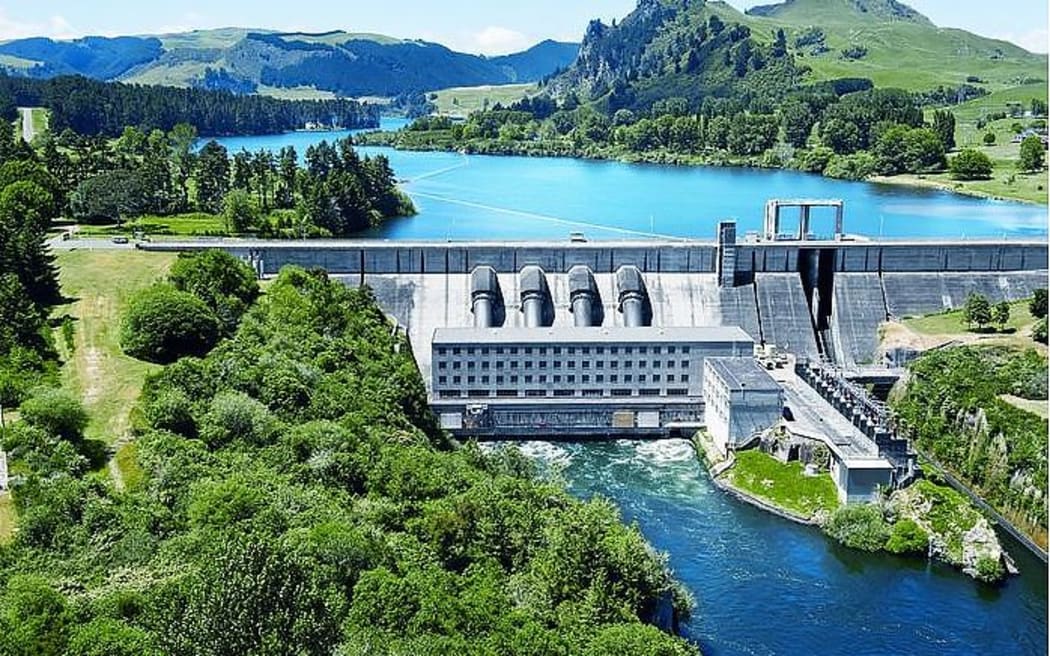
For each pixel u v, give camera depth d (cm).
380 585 12231
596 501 16850
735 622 16062
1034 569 17725
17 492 13612
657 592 14762
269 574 9594
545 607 13562
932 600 16725
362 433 17625
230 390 17838
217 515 13538
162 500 14225
